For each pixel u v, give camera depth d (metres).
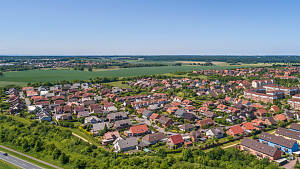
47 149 108.56
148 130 134.00
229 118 152.25
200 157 96.50
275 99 198.75
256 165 88.75
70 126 144.88
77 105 198.50
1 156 104.75
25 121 155.38
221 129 131.00
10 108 182.25
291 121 150.38
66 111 177.88
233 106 181.50
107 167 90.56
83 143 115.88
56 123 153.62
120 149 109.88
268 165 90.19
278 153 99.50
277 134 127.31
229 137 123.50
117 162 93.88
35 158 103.06
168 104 193.00
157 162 93.44
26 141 114.94
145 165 90.44
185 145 115.00
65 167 94.25
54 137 125.69
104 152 105.25
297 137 118.12
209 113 164.25
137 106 190.75
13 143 118.56
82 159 98.12
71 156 102.50
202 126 141.62
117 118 156.12
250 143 109.06
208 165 91.94
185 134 128.75
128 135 130.50
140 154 105.06
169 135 129.62
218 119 152.12
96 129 135.25
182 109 174.00
